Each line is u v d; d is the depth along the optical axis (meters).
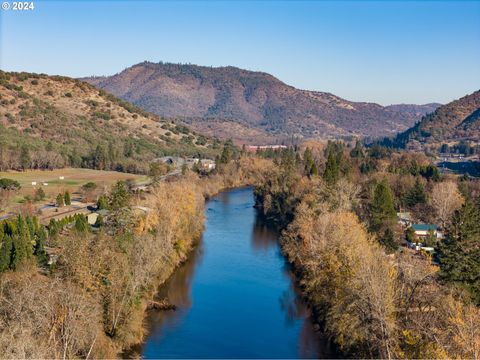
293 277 95.38
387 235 98.31
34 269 68.31
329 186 123.50
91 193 138.25
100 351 58.31
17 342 43.31
